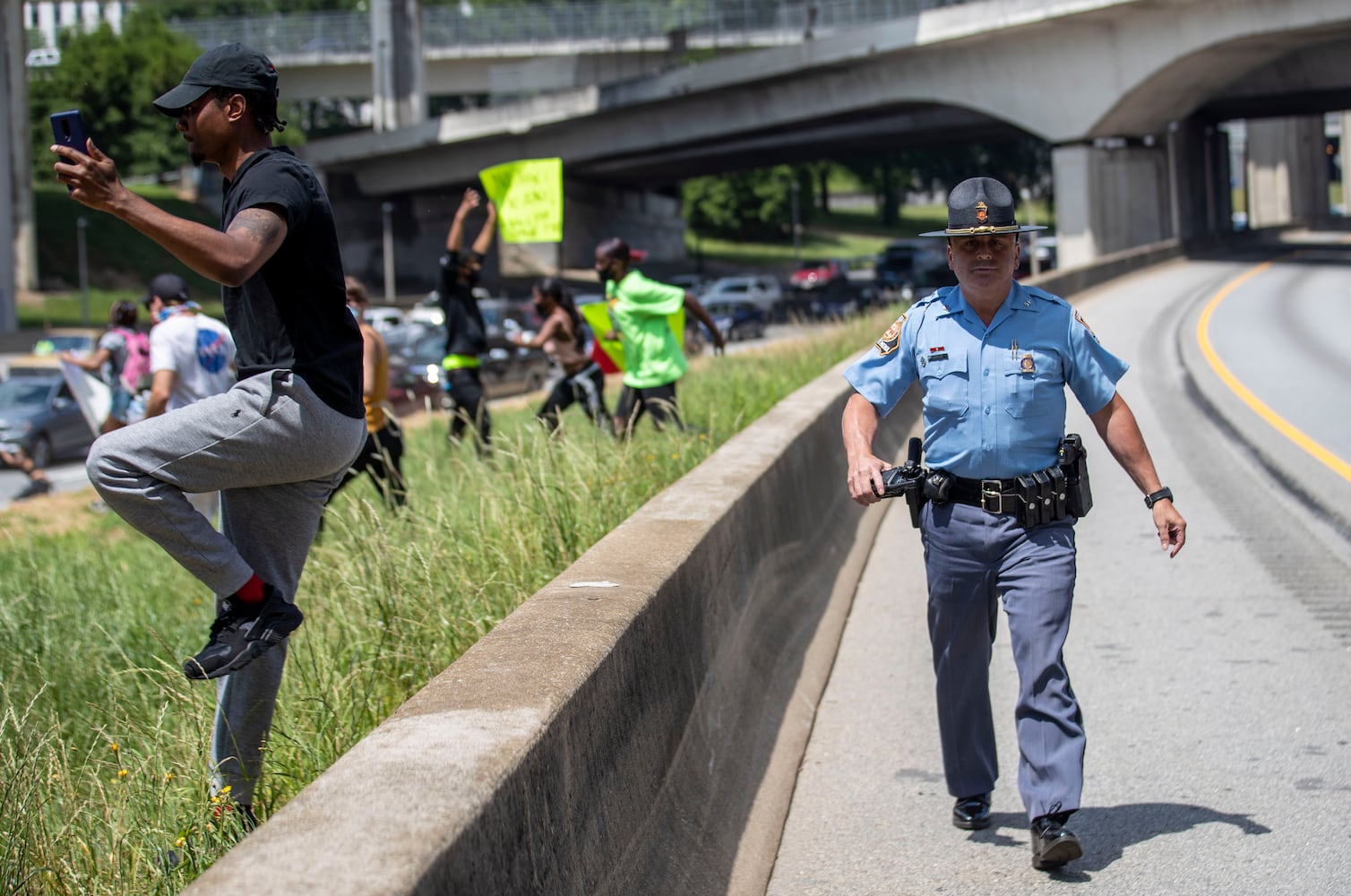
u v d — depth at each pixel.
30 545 10.29
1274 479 11.15
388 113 78.12
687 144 64.50
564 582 3.74
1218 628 6.85
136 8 85.81
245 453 3.53
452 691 2.76
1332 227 82.31
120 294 67.06
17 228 64.00
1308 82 54.66
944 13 50.00
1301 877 4.07
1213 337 24.48
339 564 6.50
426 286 81.75
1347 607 7.15
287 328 3.57
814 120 58.69
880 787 4.91
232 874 1.91
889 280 61.62
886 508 10.43
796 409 8.39
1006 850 4.33
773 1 75.81
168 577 8.34
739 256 100.38
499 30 84.69
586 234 78.69
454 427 11.91
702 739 4.09
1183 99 51.16
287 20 87.38
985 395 4.16
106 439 3.48
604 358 10.80
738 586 5.16
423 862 1.97
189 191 84.56
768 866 4.17
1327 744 5.19
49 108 81.31
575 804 2.74
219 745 3.85
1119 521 9.69
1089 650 6.57
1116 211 51.59
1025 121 50.62
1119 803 4.71
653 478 7.45
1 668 5.65
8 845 3.38
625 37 81.25
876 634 6.91
